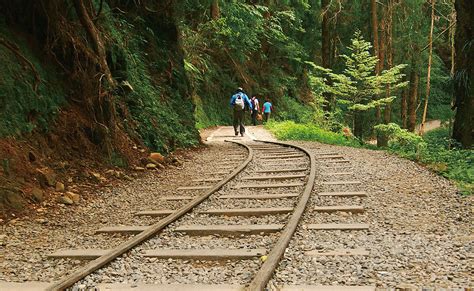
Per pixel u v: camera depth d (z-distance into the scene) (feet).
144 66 53.42
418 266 14.93
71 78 35.53
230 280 14.40
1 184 25.09
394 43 92.07
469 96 44.80
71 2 36.04
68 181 30.32
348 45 116.37
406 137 65.16
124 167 36.96
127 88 43.32
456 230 19.22
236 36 101.19
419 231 19.27
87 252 17.99
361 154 44.50
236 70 114.42
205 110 100.37
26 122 30.09
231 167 39.91
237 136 74.49
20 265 16.92
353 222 20.71
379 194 26.37
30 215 24.66
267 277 13.55
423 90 128.47
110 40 41.96
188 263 16.48
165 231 20.56
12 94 29.53
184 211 23.21
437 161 37.88
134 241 18.03
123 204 27.89
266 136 73.82
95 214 25.62
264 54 123.65
